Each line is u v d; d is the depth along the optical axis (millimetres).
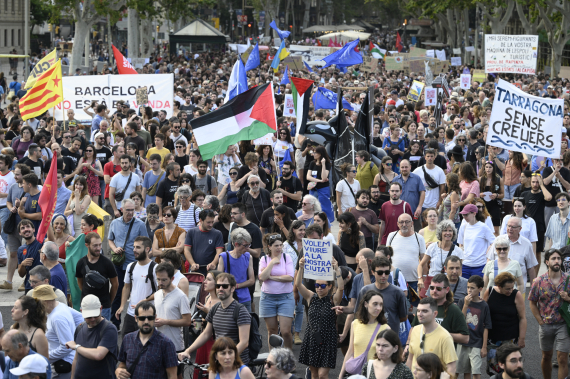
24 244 11398
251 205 13273
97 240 9914
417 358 6930
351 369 7965
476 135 17609
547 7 56500
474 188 13336
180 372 8430
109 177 15602
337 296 9094
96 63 67375
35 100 17594
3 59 81000
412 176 13766
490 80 41469
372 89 17609
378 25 170500
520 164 14742
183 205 12562
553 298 9062
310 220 11719
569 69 63094
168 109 23281
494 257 10141
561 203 12352
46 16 89062
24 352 7230
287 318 9719
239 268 10172
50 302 8320
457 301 9281
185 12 67875
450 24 74688
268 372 7082
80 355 7934
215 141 13875
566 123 19812
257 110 13938
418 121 23609
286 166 14383
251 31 140625
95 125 20453
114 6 49562
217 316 8453
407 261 10625
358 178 15164
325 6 151875
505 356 7129
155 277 9617
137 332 7762
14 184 13156
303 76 40750
